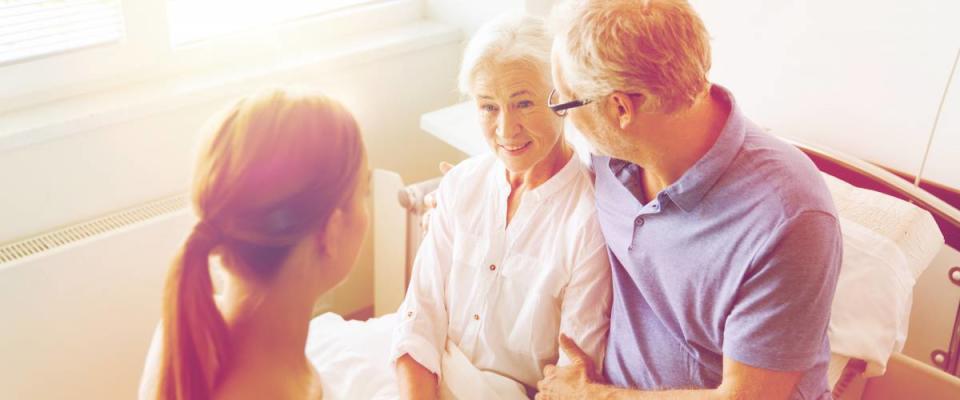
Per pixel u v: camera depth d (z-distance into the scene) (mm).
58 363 1898
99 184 1949
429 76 2434
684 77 1049
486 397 1442
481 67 1313
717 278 1160
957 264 1860
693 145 1144
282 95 784
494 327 1480
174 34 2074
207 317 781
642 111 1083
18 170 1825
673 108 1078
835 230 1076
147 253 1927
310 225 793
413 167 2543
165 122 1996
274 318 826
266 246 789
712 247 1152
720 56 2035
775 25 1907
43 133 1811
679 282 1217
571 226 1404
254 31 2178
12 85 1860
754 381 1132
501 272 1460
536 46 1306
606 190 1347
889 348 1508
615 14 1048
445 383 1489
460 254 1496
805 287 1068
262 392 824
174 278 773
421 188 2045
